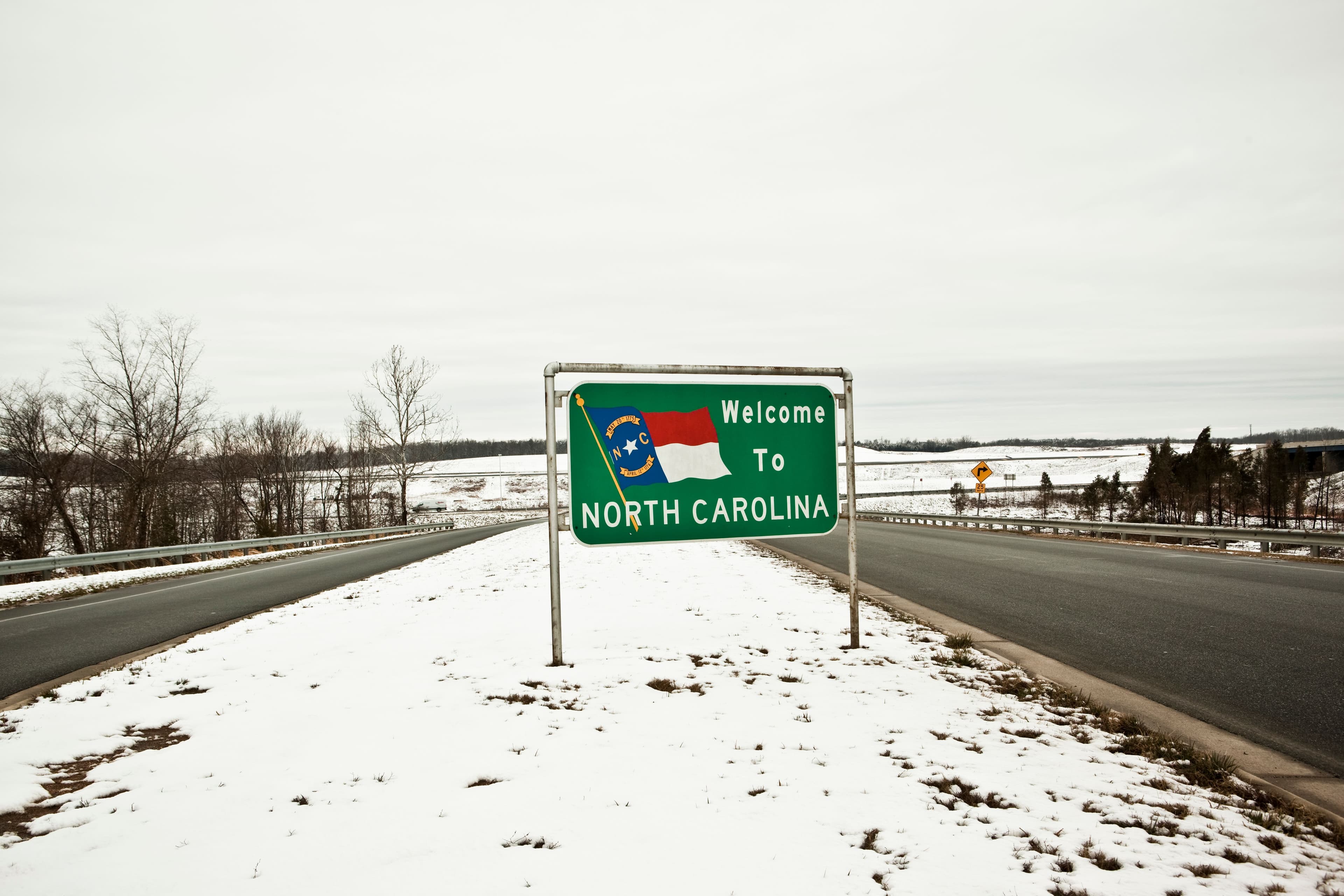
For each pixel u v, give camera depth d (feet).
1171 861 9.53
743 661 20.47
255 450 165.48
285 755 13.80
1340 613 28.40
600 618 27.25
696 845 9.95
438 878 9.16
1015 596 34.19
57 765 14.06
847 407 22.70
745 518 21.86
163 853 10.06
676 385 21.33
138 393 109.50
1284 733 15.42
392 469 156.25
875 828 10.43
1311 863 9.56
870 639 23.47
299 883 9.16
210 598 42.50
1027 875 9.14
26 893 9.12
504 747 13.84
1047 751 13.62
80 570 75.20
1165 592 34.71
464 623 27.12
